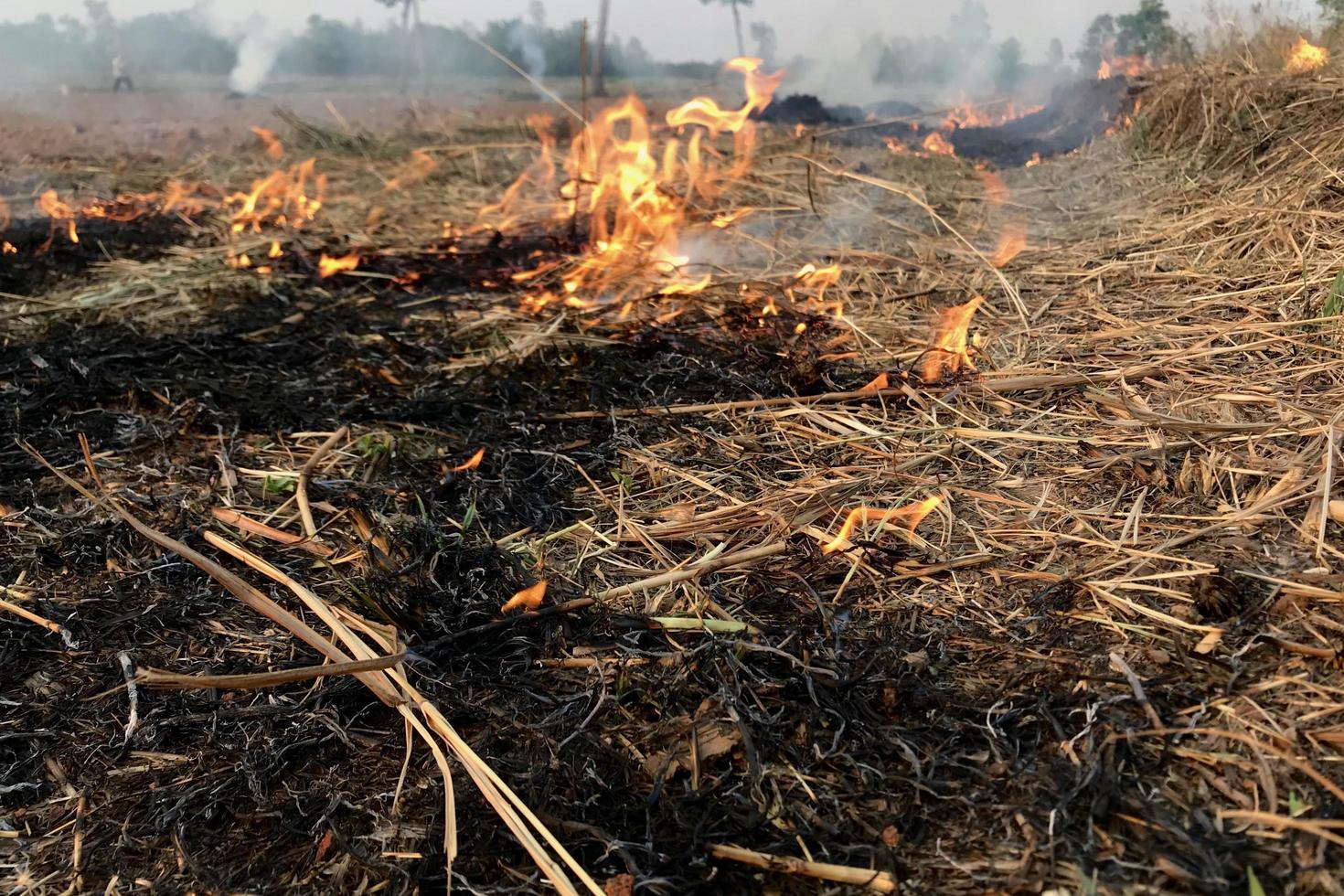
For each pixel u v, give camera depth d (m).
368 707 2.10
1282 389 2.98
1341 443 2.59
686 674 2.10
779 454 2.99
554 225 6.24
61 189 8.05
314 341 4.24
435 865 1.74
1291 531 2.33
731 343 3.85
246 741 2.04
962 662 2.08
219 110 17.81
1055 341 3.62
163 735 2.06
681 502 2.79
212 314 4.64
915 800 1.77
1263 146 4.92
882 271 4.69
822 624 2.22
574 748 1.94
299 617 2.39
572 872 1.70
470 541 2.63
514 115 13.89
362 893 1.70
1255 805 1.66
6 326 4.51
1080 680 1.97
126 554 2.65
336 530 2.72
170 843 1.82
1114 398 3.06
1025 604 2.23
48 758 2.02
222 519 2.79
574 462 3.04
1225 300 3.71
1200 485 2.58
